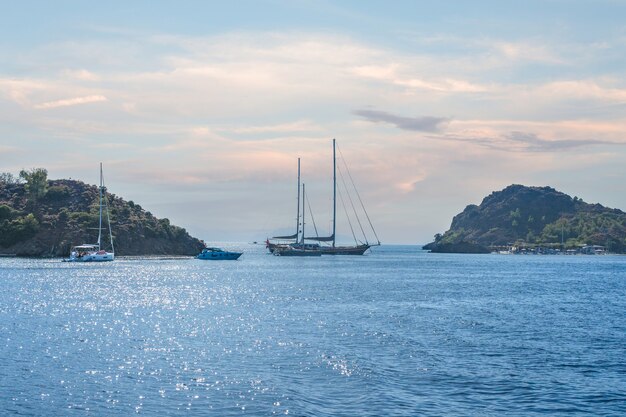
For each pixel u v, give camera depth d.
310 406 34.75
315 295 99.56
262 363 45.06
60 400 35.88
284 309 79.00
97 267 186.00
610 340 55.53
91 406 34.81
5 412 33.69
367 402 35.50
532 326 64.25
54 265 192.75
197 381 39.97
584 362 45.84
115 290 109.44
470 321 67.69
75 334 58.19
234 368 43.50
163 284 124.88
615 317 72.94
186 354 48.38
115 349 50.47
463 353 48.84
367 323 65.44
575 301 94.06
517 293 108.00
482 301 91.81
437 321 67.44
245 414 33.47
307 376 41.22
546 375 41.69
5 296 95.62
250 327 62.66
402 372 42.31
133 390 37.88
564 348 51.38
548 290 116.75
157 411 33.97
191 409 34.28
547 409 34.56
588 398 36.59
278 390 37.81
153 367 43.84
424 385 39.09
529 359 46.75
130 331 60.19
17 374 41.59
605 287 126.94
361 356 47.50
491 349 50.62
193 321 67.56
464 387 38.62
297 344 52.53
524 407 34.88
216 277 148.12
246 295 99.81
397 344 52.59
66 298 93.69
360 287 117.25
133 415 33.31
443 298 95.44
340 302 88.00
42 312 75.75
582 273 188.75
